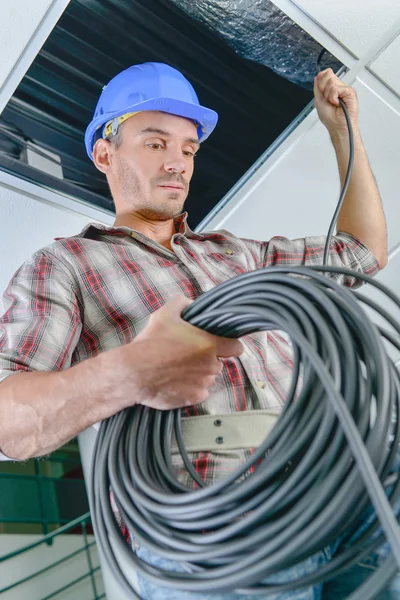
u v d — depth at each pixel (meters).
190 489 0.94
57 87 1.92
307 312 0.86
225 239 1.62
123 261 1.37
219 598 0.91
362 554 0.83
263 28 1.91
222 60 2.00
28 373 1.11
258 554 0.77
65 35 1.83
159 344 0.98
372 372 0.83
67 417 1.03
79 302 1.32
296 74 2.04
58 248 1.38
